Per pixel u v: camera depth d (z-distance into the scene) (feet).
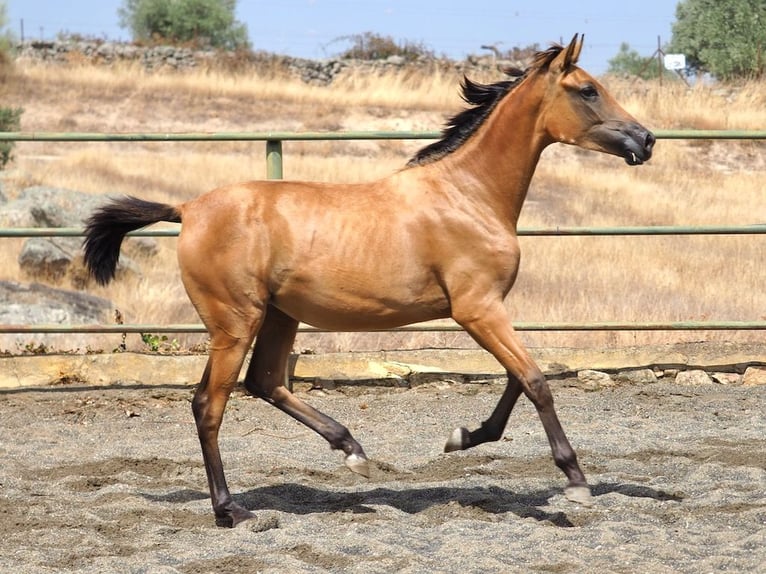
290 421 32.48
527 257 60.44
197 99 128.06
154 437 30.58
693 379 36.35
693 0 152.05
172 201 81.35
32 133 34.17
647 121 111.96
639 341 42.68
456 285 21.91
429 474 26.45
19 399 34.37
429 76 136.87
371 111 124.06
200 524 22.22
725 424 30.96
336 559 19.29
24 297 46.50
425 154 22.95
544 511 22.61
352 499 24.12
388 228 21.80
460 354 36.45
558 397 34.73
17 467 26.86
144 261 60.85
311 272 21.72
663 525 21.49
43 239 56.29
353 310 21.97
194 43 161.48
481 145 22.59
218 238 21.74
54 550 20.01
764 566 18.34
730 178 96.37
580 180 92.38
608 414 32.55
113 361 35.83
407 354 36.42
